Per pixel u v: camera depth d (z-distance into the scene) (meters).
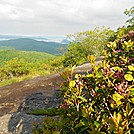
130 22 19.39
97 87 2.40
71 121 2.29
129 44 3.45
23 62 25.19
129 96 2.08
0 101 9.20
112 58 3.39
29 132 5.71
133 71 2.46
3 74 23.19
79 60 34.97
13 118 6.75
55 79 11.89
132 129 1.81
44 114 6.62
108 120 1.76
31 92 9.77
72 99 2.44
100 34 36.16
